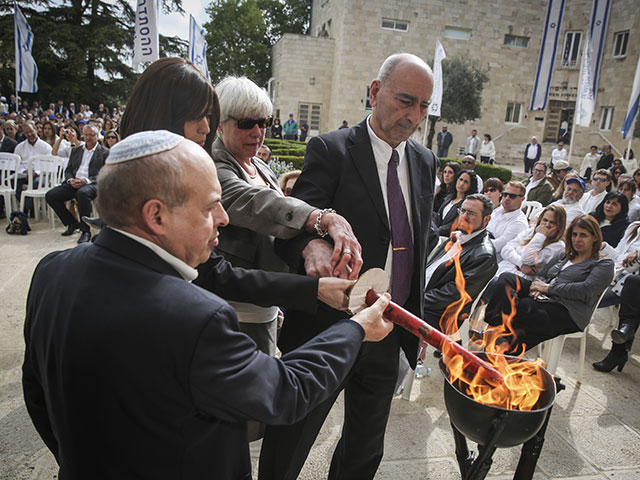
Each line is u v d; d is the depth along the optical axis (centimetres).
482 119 2275
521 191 416
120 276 78
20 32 1040
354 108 2186
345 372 98
